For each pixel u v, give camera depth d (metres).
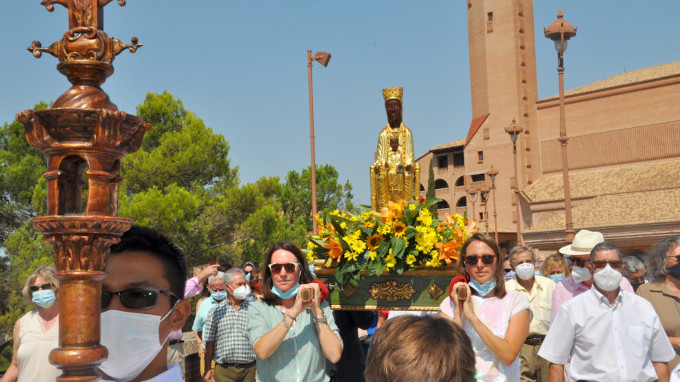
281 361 4.37
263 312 4.50
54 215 1.61
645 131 64.69
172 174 26.75
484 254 4.50
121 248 1.93
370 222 5.44
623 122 65.94
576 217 53.03
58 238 1.61
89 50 1.70
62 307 1.63
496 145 69.69
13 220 26.12
